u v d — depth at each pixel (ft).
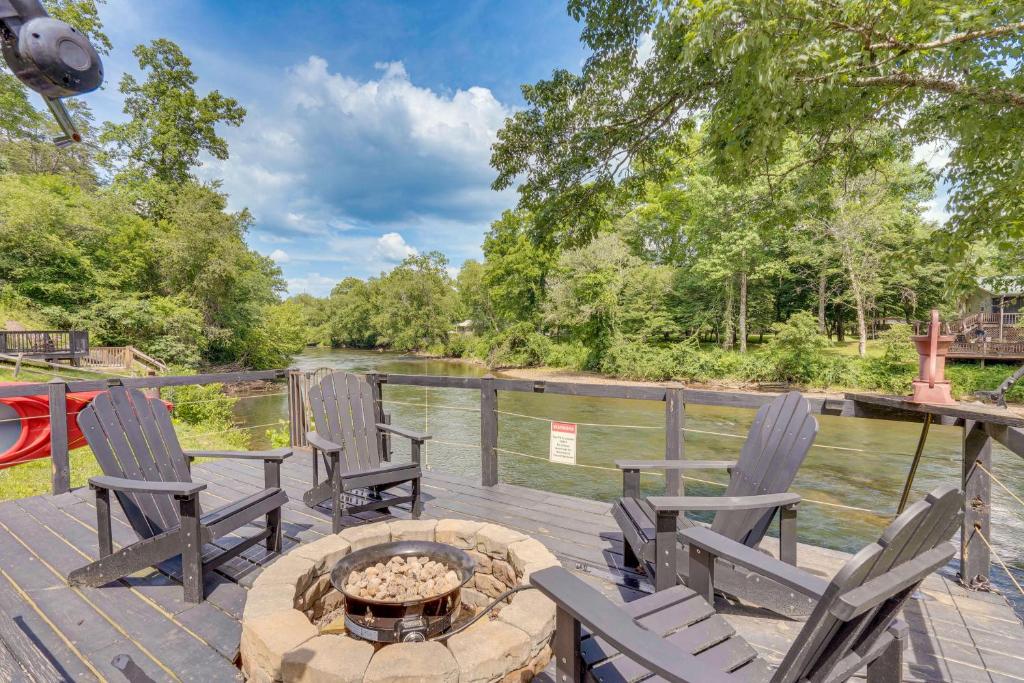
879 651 3.45
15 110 69.82
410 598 5.24
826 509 20.80
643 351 67.41
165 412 8.38
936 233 21.22
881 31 14.67
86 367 45.24
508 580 6.67
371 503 9.32
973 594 7.03
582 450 31.45
